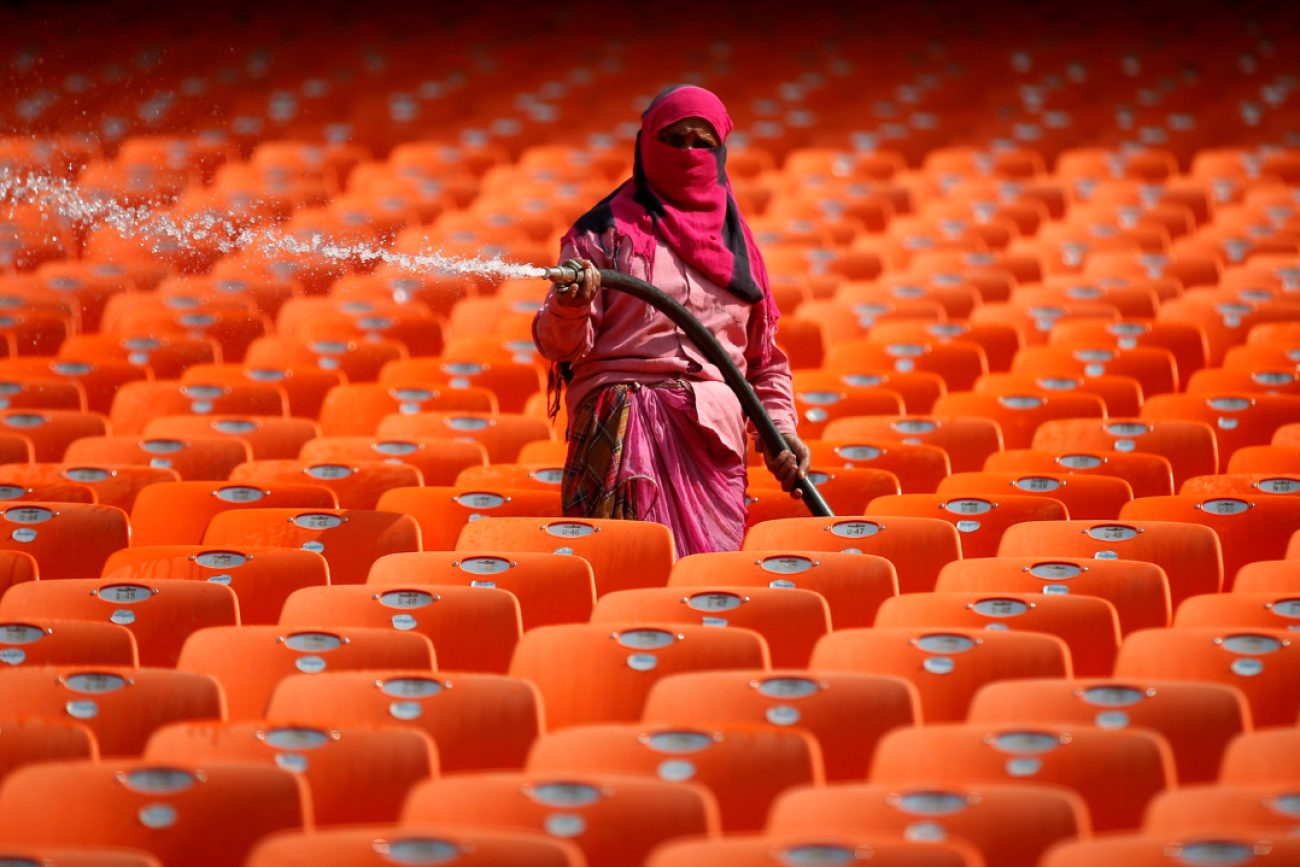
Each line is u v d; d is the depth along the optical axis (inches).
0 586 531.2
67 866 303.6
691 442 583.5
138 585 500.4
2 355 988.6
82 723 415.8
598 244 577.0
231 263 1220.5
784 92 1911.9
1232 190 1446.9
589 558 555.8
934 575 558.6
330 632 456.1
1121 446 722.8
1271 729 382.3
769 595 486.3
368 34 2193.7
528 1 2279.8
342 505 673.6
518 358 952.9
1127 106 1825.8
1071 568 513.3
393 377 886.4
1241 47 2036.2
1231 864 298.4
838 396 808.9
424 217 1402.6
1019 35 2142.0
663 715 408.8
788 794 334.6
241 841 341.7
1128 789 359.3
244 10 2235.5
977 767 365.7
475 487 675.4
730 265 586.9
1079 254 1222.9
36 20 2176.4
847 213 1387.8
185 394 830.5
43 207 1379.2
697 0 2279.8
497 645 488.7
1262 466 669.9
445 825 338.0
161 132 1779.0
